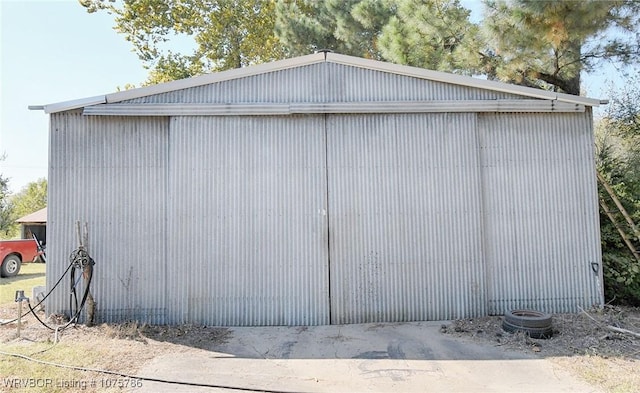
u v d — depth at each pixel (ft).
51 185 17.97
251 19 61.67
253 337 16.25
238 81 18.93
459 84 19.24
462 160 18.95
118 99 18.25
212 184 18.37
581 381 11.56
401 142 18.90
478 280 18.48
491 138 19.30
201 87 18.79
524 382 11.60
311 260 18.26
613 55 24.81
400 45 29.76
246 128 18.71
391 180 18.72
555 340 15.06
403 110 18.79
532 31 22.03
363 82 19.16
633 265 19.93
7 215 56.08
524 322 15.53
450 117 19.13
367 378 12.16
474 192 18.84
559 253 18.93
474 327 16.81
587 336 15.35
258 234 18.28
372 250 18.42
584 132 19.53
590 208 19.21
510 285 18.70
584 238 19.07
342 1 44.24
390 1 38.65
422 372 12.53
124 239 18.12
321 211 18.45
